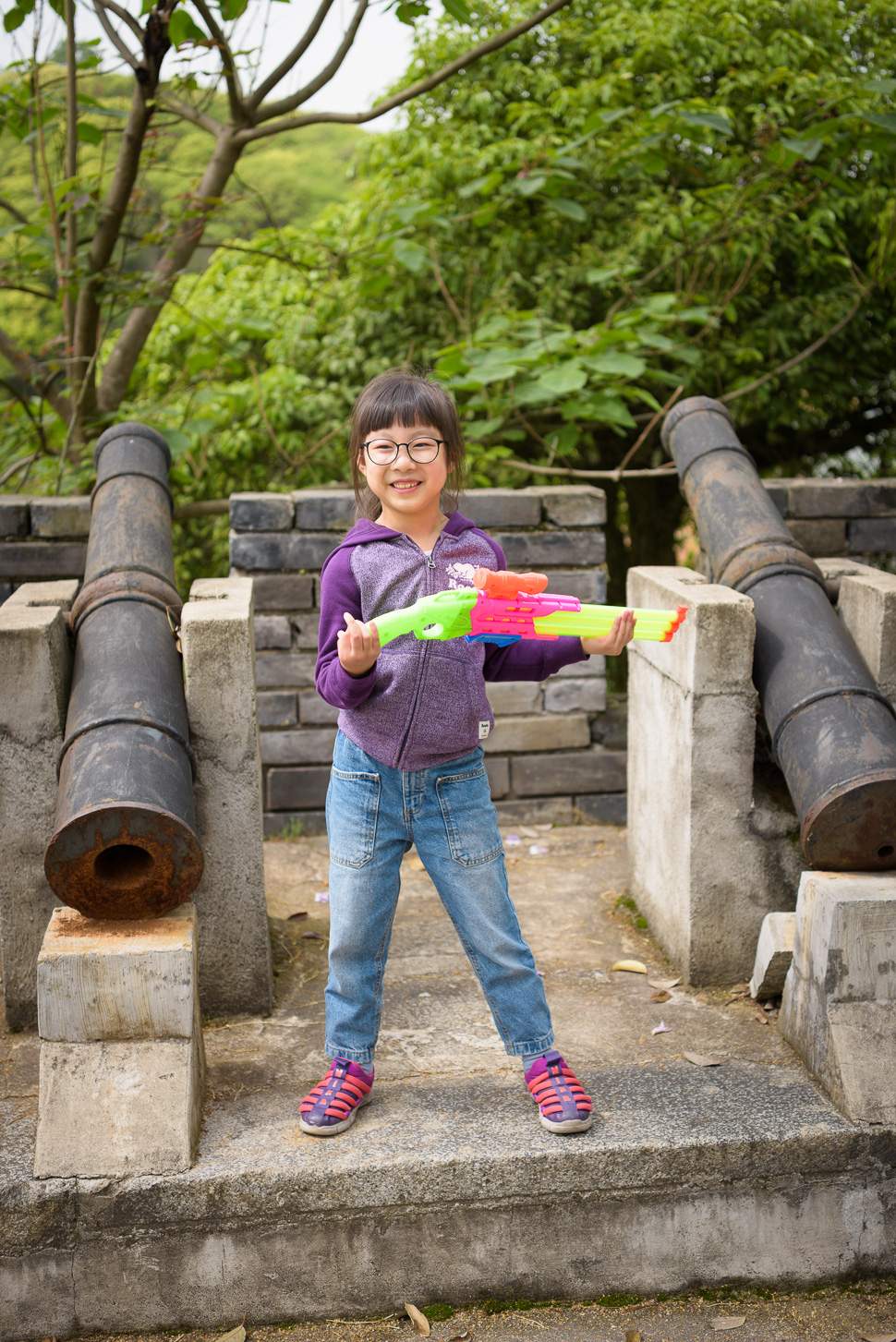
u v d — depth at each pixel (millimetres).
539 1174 2221
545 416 6992
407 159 6516
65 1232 2139
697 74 6504
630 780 3633
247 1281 2199
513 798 4484
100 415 5527
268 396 6445
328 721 4379
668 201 6516
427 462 2119
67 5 4605
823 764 2631
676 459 3770
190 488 7270
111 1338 2178
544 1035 2355
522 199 6523
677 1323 2219
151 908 2375
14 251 5207
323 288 6879
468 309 6449
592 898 3744
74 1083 2234
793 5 6422
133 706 2549
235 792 2818
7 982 2836
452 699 2164
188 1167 2164
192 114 5117
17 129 5242
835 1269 2340
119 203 5043
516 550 4371
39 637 2742
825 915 2465
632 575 3520
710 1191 2277
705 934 3023
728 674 2916
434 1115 2383
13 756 2771
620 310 6531
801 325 6898
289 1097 2473
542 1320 2223
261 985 2912
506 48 6770
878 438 8789
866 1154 2307
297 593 4297
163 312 7520
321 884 3910
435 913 3643
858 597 3123
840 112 5219
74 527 4238
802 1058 2594
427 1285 2244
